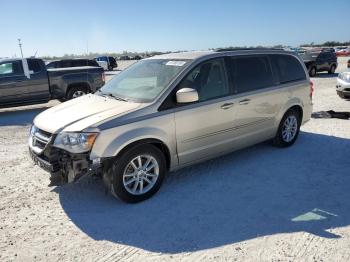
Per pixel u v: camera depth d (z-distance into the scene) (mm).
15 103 11875
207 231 3918
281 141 6609
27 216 4293
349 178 5332
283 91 6336
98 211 4406
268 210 4367
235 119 5559
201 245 3658
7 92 11648
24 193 4938
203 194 4832
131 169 4539
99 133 4230
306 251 3521
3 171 5805
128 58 76500
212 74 5348
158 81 5043
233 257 3445
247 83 5785
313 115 9500
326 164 5910
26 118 10930
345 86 11430
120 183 4414
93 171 4230
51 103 14352
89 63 22516
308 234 3818
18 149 7152
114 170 4363
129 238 3814
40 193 4934
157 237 3824
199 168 5746
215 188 5012
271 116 6219
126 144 4359
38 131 4711
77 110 4848
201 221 4133
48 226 4066
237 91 5609
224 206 4488
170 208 4461
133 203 4582
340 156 6293
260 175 5457
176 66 5156
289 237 3768
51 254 3551
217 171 5621
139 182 4605
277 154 6383
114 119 4379
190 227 4008
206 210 4391
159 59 5645
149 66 5551
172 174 5516
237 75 5656
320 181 5227
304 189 4965
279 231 3889
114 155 4297
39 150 4566
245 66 5820
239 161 6047
